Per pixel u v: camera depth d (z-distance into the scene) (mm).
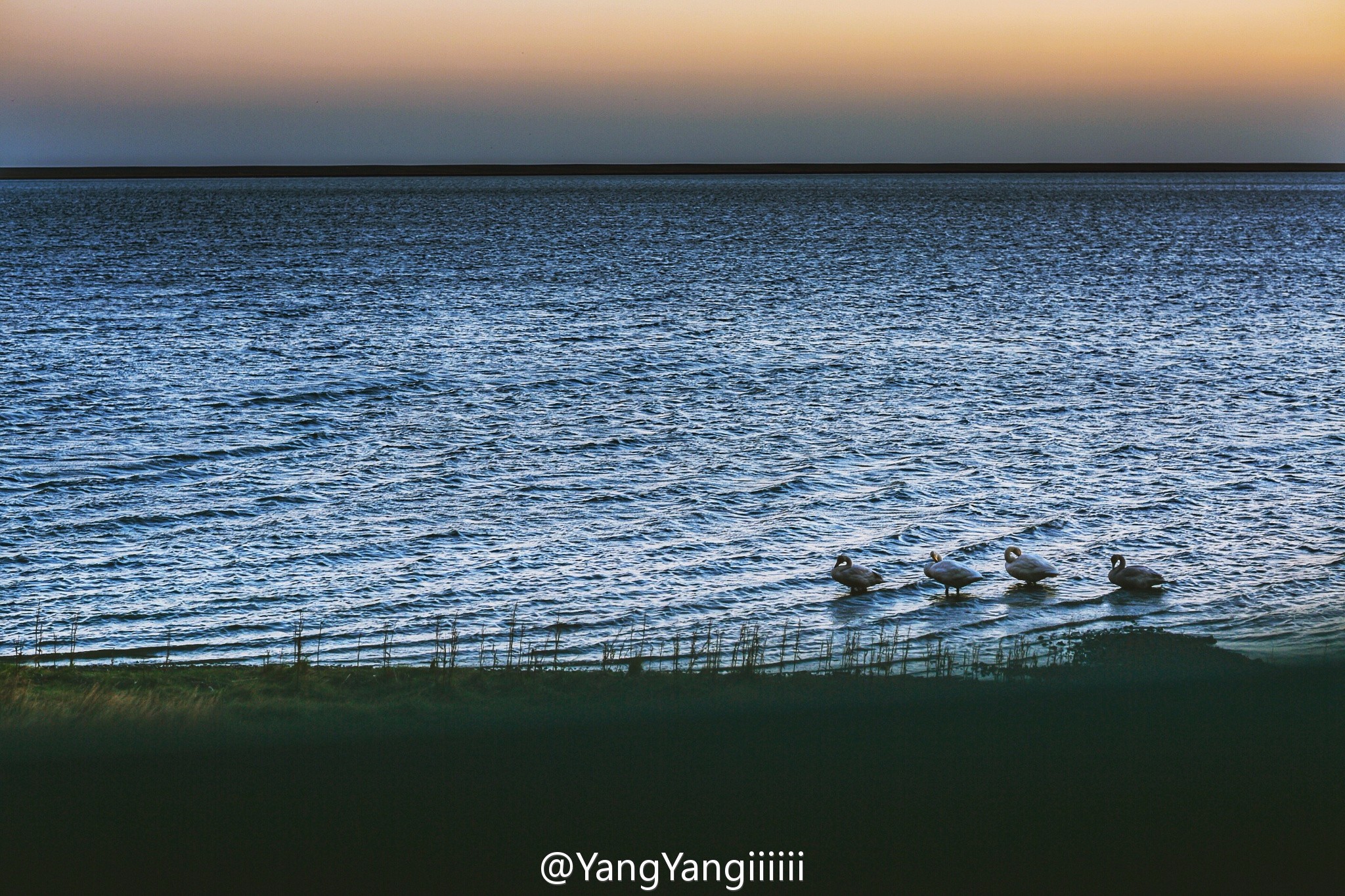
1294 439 46250
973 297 97812
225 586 28953
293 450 44375
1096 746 15234
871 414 51406
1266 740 15438
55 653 23875
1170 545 32406
